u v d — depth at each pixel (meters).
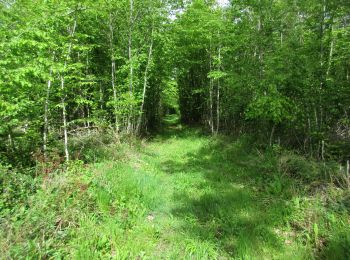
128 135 12.12
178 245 4.30
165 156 11.05
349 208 4.73
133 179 6.72
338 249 3.78
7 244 3.40
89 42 12.49
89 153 8.45
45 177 5.34
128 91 12.31
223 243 4.36
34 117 7.25
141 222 5.02
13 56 5.69
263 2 8.91
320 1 7.52
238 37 10.91
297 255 3.87
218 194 6.33
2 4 7.16
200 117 20.84
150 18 12.80
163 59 15.88
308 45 8.08
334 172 5.99
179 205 5.86
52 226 4.03
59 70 6.56
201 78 18.06
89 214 4.75
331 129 7.94
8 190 4.53
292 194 5.86
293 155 7.54
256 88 9.05
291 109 8.43
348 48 7.76
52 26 6.96
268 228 4.70
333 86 7.55
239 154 9.91
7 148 6.59
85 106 12.82
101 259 3.79
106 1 10.53
